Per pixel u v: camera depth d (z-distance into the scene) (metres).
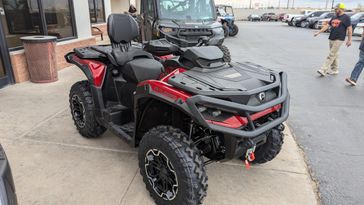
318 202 2.66
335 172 3.15
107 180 2.86
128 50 3.32
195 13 7.81
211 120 2.10
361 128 4.27
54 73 6.13
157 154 2.39
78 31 8.14
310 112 4.84
